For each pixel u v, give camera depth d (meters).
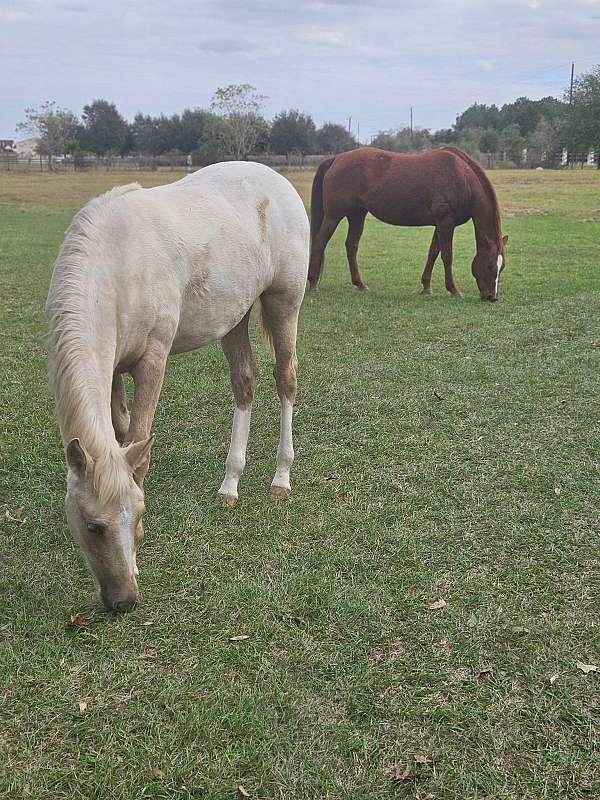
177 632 2.90
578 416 5.17
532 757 2.30
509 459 4.50
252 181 3.97
